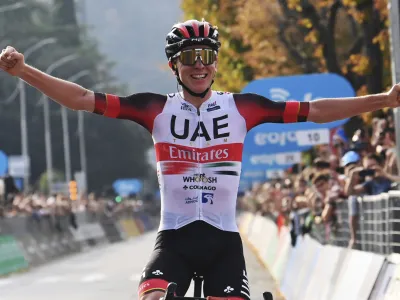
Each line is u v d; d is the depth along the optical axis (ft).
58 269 91.15
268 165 88.84
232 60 103.50
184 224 22.15
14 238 94.89
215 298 19.80
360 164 51.19
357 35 79.87
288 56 94.48
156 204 296.71
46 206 115.96
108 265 91.71
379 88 72.08
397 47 41.91
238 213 232.32
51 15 422.00
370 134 75.25
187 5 102.94
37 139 341.21
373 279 31.58
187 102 22.43
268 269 77.97
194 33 21.98
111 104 22.03
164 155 22.31
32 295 62.34
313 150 97.66
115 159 370.94
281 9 83.15
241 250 22.25
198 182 22.22
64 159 351.25
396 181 42.11
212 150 22.30
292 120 22.50
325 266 41.45
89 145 358.84
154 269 21.47
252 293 58.03
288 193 78.64
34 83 21.40
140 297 20.94
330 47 77.25
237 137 22.43
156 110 22.35
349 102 22.24
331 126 67.21
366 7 70.38
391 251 34.68
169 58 22.36
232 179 22.35
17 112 335.67
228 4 99.40
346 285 35.50
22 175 226.58
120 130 371.97
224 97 22.58
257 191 141.18
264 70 98.99
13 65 20.99
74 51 374.22
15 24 357.20
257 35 93.04
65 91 21.63
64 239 122.72
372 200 39.88
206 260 22.09
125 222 194.39
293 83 66.80
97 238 152.35
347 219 47.83
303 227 60.23
